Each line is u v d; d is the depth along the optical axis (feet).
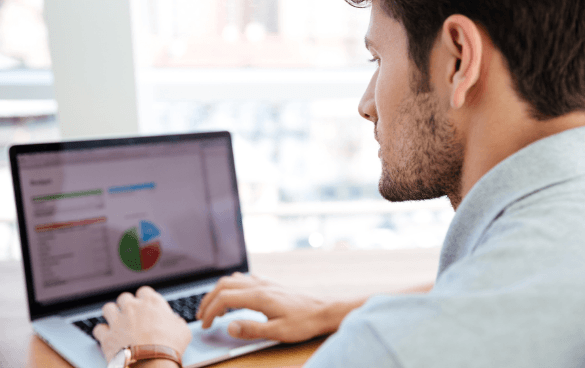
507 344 0.77
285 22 6.97
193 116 5.24
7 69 4.39
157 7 4.67
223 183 2.90
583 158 1.08
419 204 6.38
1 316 2.38
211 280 2.80
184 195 2.76
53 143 2.39
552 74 1.16
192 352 1.95
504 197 1.11
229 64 4.72
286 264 3.15
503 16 1.15
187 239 2.74
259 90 4.75
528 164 1.11
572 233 0.92
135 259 2.57
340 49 6.49
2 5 4.43
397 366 0.77
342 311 2.15
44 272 2.31
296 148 7.50
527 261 0.88
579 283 0.83
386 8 1.40
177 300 2.50
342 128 7.58
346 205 6.30
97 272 2.46
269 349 2.04
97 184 2.50
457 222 1.22
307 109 7.34
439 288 0.96
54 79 3.68
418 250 3.42
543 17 1.14
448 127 1.30
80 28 3.63
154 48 4.49
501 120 1.21
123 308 2.05
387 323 0.84
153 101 4.60
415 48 1.31
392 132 1.44
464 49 1.18
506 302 0.81
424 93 1.32
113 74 3.75
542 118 1.19
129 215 2.58
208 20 6.35
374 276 2.92
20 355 1.99
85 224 2.45
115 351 1.79
